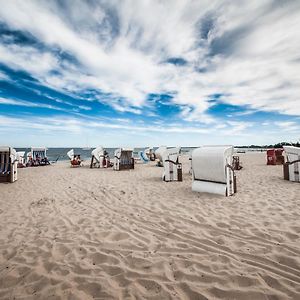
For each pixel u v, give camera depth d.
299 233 3.82
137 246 3.63
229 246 3.50
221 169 6.50
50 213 5.49
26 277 2.81
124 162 15.05
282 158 15.95
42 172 13.86
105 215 5.29
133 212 5.44
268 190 7.14
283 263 2.96
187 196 6.66
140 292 2.48
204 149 7.12
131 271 2.89
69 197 7.12
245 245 3.50
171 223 4.61
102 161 16.97
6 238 4.02
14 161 10.31
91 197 7.08
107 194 7.41
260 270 2.80
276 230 3.98
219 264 2.99
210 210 5.27
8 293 2.52
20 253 3.45
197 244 3.63
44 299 2.40
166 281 2.67
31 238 4.01
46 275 2.84
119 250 3.50
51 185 9.23
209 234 3.99
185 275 2.76
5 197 7.16
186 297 2.39
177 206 5.72
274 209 5.14
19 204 6.30
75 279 2.75
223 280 2.62
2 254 3.43
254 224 4.30
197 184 7.23
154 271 2.88
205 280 2.65
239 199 6.09
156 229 4.33
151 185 8.70
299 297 2.29
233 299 2.32
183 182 9.16
